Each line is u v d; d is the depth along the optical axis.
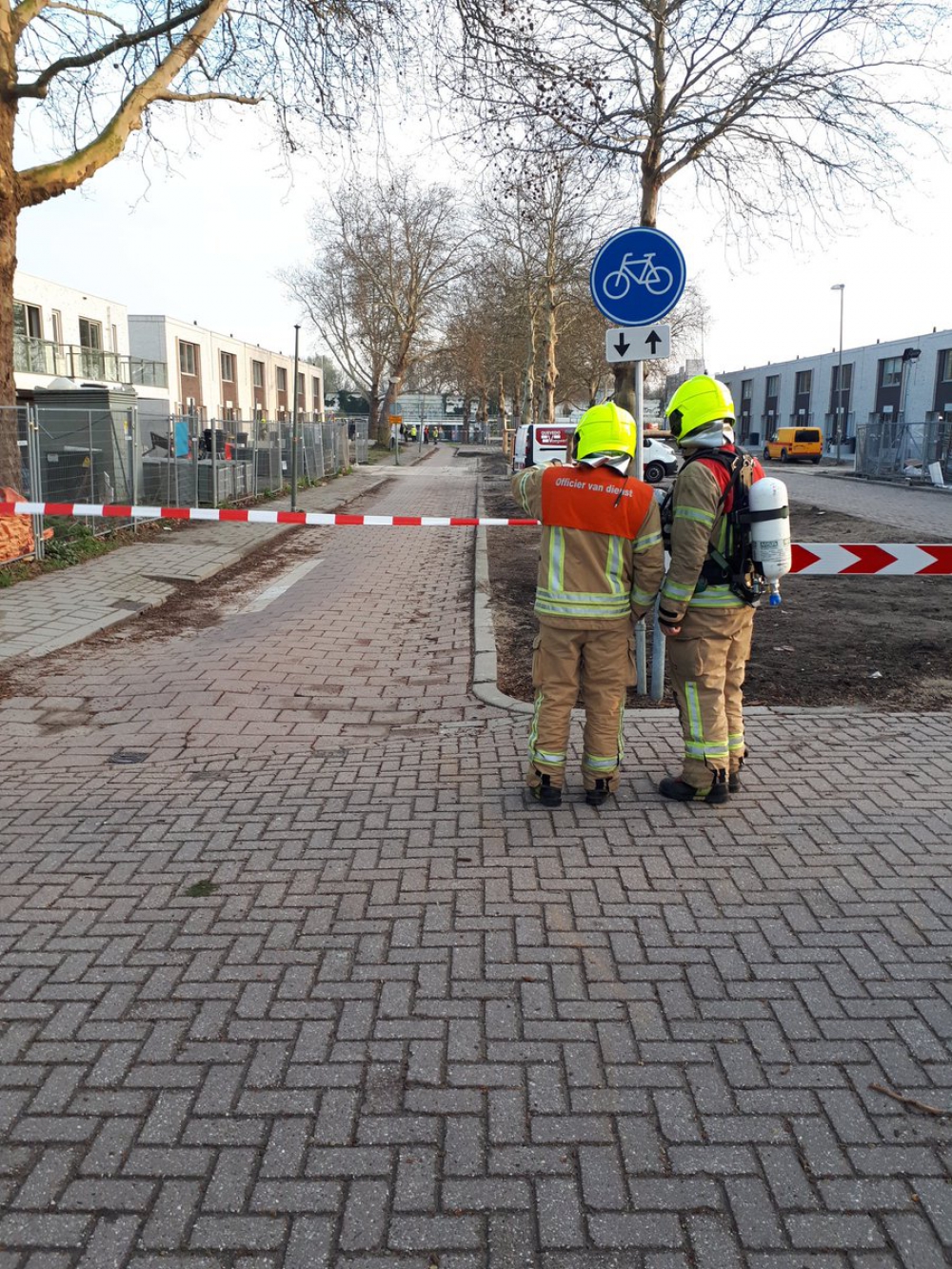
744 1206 2.32
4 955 3.40
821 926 3.54
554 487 4.40
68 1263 2.17
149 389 42.69
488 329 47.62
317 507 22.31
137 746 5.83
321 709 6.66
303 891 3.85
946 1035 2.94
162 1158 2.47
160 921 3.63
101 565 12.34
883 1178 2.40
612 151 10.69
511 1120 2.59
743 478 4.36
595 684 4.54
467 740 5.80
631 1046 2.88
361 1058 2.84
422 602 10.66
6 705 6.68
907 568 6.38
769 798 4.75
